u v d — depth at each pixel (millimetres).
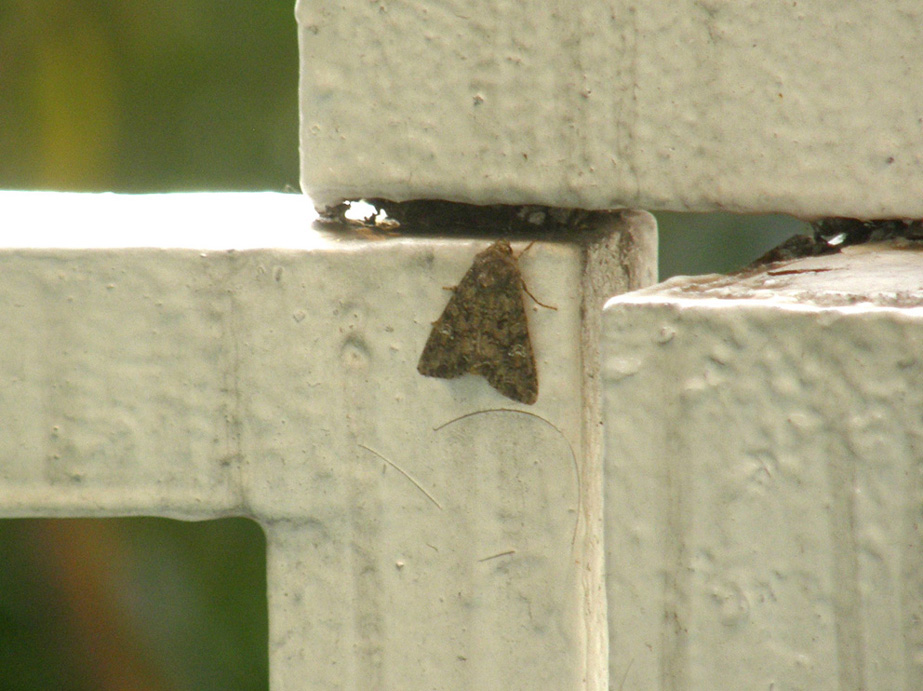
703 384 1563
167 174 3207
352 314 1594
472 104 1590
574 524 1595
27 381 1599
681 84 1582
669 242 3006
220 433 1599
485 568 1598
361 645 1603
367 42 1591
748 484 1564
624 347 1566
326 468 1598
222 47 3180
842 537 1562
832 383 1559
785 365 1561
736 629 1567
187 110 3209
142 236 1601
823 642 1563
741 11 1577
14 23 3104
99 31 3145
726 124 1581
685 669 1569
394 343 1594
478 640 1600
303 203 1637
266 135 3201
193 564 3244
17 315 1597
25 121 3127
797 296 1564
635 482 1568
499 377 1593
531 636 1599
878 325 1556
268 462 1599
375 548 1600
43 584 3332
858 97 1576
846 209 1579
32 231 1605
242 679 3152
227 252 1594
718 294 1567
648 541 1568
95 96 3154
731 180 1582
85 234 1603
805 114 1578
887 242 1584
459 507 1597
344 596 1602
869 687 1562
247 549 3230
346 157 1596
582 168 1588
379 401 1596
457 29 1588
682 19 1580
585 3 1583
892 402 1557
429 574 1599
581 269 1590
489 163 1591
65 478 1601
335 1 1591
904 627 1561
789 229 2943
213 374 1597
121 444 1600
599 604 1604
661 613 1569
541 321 1592
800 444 1562
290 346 1596
